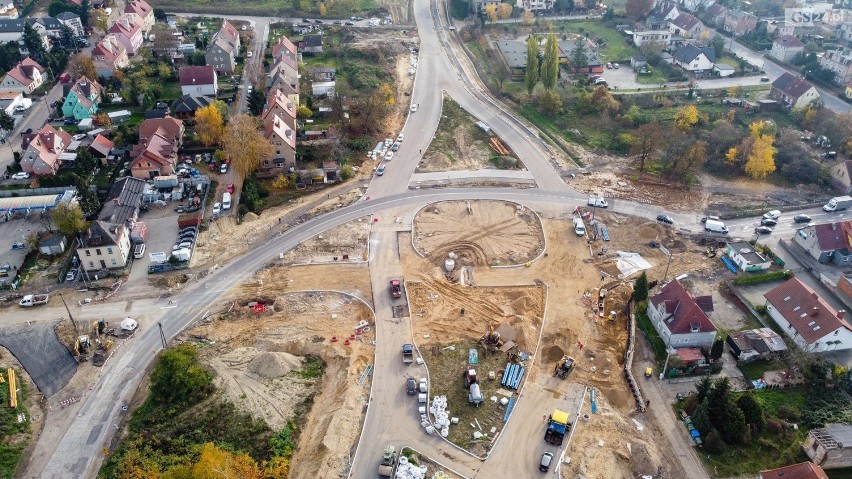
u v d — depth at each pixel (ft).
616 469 246.68
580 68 602.44
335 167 427.33
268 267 350.02
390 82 564.30
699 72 609.01
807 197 422.00
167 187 413.18
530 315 320.09
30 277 342.23
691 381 289.12
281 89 509.35
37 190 406.62
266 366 284.61
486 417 264.52
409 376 283.18
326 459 245.04
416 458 245.86
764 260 352.08
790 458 255.29
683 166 434.71
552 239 374.02
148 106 514.68
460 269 351.05
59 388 279.69
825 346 298.15
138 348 299.38
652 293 334.44
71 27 648.79
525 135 488.02
